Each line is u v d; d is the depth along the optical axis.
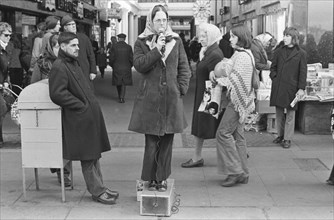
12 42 11.34
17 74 11.41
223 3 26.97
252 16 17.78
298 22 11.84
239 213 4.89
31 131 5.03
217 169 6.12
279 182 5.86
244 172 5.81
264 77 8.57
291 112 7.41
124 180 5.98
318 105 8.34
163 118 4.76
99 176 5.30
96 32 27.52
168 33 4.83
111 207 5.07
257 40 8.41
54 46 5.60
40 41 9.39
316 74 8.73
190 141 8.01
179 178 6.04
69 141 4.95
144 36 4.81
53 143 5.03
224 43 8.40
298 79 7.34
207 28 6.17
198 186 5.73
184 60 4.93
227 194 5.45
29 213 4.92
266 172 6.25
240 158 5.78
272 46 10.12
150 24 4.80
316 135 8.35
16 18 13.64
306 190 5.57
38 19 15.88
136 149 7.53
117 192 5.41
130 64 12.41
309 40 11.74
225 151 5.65
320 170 6.32
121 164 6.68
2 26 7.36
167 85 4.76
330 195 5.41
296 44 7.38
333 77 8.55
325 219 4.74
